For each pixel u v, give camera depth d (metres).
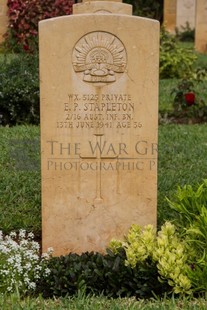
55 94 5.13
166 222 5.20
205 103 11.05
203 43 21.52
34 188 6.70
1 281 4.82
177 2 27.19
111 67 5.13
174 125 10.01
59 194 5.29
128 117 5.23
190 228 4.79
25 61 10.40
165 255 4.73
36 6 15.21
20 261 4.87
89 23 5.06
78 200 5.31
